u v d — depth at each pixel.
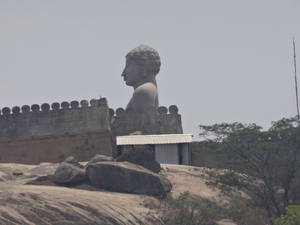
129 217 71.75
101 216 71.00
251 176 89.50
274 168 92.44
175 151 109.31
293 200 85.69
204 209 71.88
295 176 88.56
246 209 79.56
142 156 92.88
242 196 86.62
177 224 70.75
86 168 84.06
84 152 116.31
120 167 82.00
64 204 72.69
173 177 90.12
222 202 83.31
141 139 111.00
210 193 85.50
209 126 89.81
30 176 91.25
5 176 91.31
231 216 77.25
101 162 83.75
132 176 81.44
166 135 111.88
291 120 88.00
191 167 98.00
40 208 71.44
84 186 82.62
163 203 73.94
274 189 86.69
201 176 91.38
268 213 83.44
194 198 77.94
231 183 86.69
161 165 98.69
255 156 88.94
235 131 89.06
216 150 89.50
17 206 71.75
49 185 83.38
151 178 81.00
